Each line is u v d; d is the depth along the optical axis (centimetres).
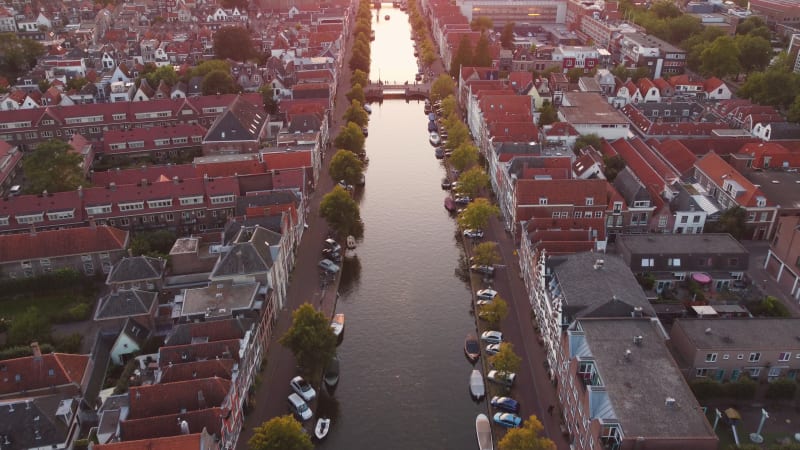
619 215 16788
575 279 12825
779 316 13888
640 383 10119
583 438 10250
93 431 11000
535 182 16562
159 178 18000
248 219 15638
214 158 19612
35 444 10444
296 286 15550
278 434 10162
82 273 15562
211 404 10388
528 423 10362
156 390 10369
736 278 15138
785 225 15175
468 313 14950
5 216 16500
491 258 15588
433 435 11675
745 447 10381
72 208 16862
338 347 13875
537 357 13062
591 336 11162
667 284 14962
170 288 14762
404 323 14612
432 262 16975
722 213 17288
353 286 15962
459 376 13025
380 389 12738
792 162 19412
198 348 11481
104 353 12900
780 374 11875
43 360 11538
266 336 13362
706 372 11812
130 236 17162
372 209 19675
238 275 13612
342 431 11775
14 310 14838
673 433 9188
